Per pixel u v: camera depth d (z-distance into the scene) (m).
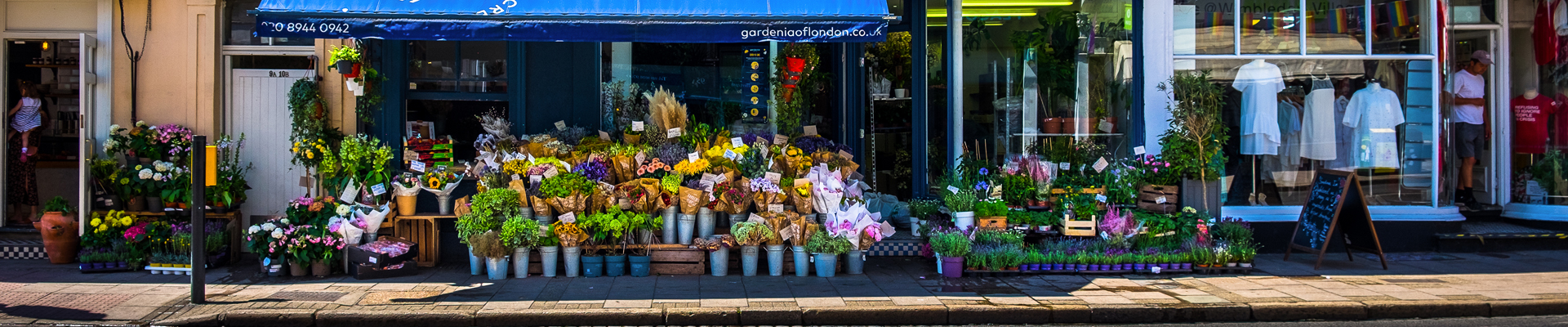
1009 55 8.91
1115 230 7.53
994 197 7.98
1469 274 7.27
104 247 7.59
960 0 8.77
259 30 6.62
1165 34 8.66
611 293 6.44
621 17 6.96
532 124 8.41
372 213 7.32
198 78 8.25
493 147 8.00
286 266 7.19
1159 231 7.57
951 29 8.76
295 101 7.94
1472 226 9.19
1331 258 8.34
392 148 8.09
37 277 7.07
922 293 6.41
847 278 7.15
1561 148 9.17
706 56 8.94
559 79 8.42
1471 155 9.55
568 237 7.09
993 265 7.16
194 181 5.96
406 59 8.23
